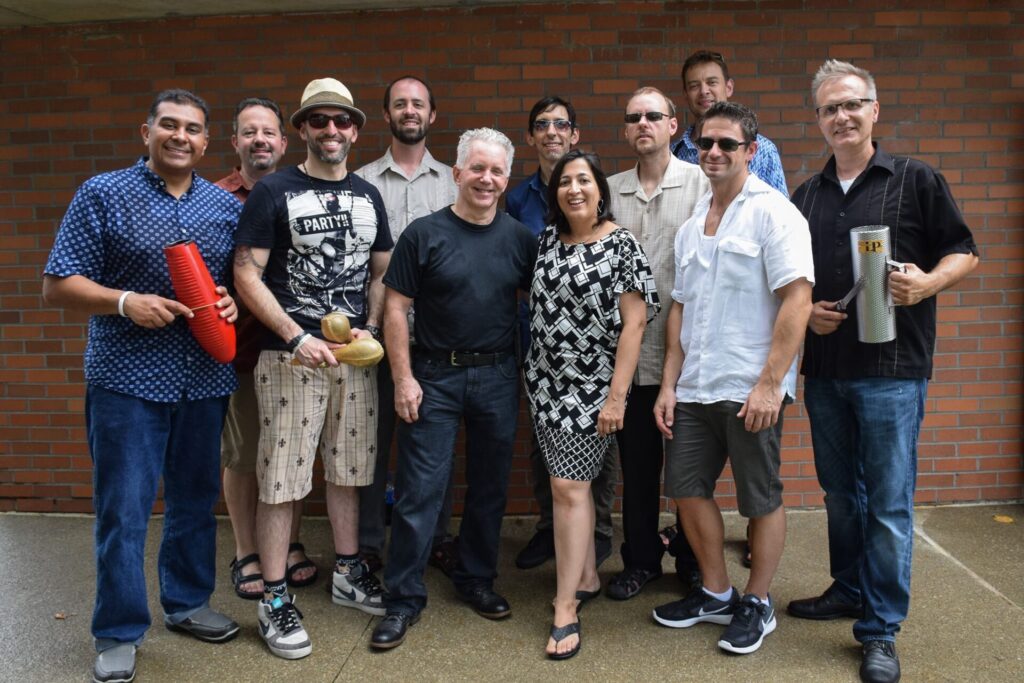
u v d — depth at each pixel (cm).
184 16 422
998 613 320
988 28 413
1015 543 386
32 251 437
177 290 272
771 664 287
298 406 305
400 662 292
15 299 439
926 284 264
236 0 400
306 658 295
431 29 416
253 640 308
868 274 266
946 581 348
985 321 427
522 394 431
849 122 280
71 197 432
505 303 310
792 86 414
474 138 299
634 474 340
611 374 300
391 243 334
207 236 291
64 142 431
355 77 420
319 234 305
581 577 331
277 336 305
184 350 286
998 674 278
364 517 367
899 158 286
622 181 348
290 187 303
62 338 439
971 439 432
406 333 307
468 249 303
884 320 267
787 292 274
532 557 374
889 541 278
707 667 285
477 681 278
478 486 322
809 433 430
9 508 450
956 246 275
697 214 305
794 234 274
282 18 420
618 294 292
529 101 417
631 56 414
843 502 311
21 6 402
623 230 299
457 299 303
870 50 413
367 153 423
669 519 431
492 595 326
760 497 292
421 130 367
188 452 300
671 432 308
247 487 344
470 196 297
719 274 288
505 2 410
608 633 311
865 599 286
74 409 442
